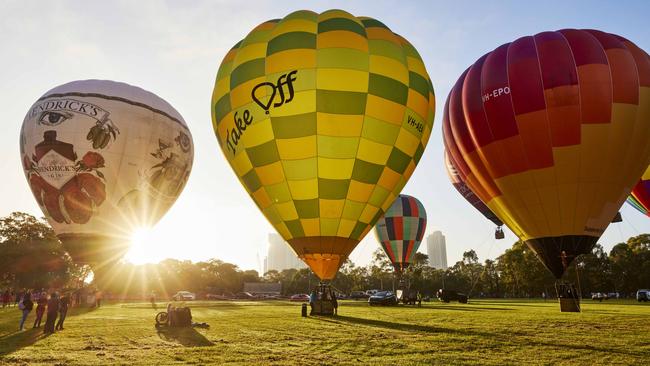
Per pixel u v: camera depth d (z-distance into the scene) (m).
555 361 8.43
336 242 15.85
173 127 28.78
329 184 15.38
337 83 15.33
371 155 15.63
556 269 18.28
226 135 16.98
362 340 11.20
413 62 17.39
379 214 16.70
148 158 27.27
